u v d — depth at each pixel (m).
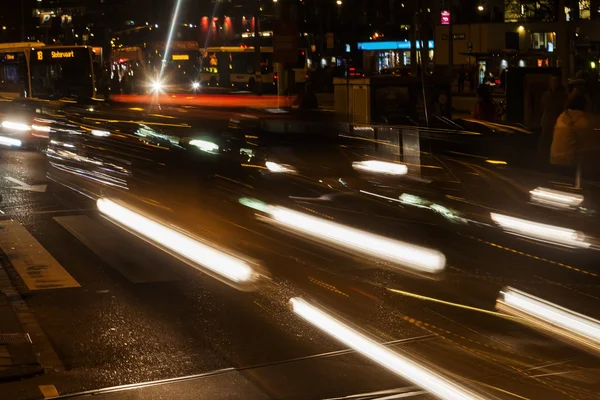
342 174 17.98
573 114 13.61
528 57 53.66
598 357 6.41
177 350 6.86
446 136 18.66
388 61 61.75
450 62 52.16
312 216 13.40
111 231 12.49
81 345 7.04
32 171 20.73
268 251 10.69
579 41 52.78
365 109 20.05
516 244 11.09
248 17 63.66
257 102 37.19
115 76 50.00
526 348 6.64
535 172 16.17
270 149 18.94
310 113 22.25
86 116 27.34
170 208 14.41
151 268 9.93
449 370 6.18
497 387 5.80
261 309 8.05
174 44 57.38
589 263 9.89
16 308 8.20
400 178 17.52
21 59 36.50
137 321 7.74
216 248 10.99
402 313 7.76
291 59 26.41
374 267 9.72
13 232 12.49
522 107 22.78
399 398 5.63
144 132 19.94
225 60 56.72
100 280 9.36
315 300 8.32
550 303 8.03
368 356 6.57
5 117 28.34
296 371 6.28
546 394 5.64
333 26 72.50
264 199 15.12
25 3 71.88
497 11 64.75
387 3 71.44
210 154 14.80
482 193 15.12
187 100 38.72
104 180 17.75
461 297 8.35
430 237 11.60
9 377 6.16
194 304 8.30
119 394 5.86
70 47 36.75
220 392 5.88
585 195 13.48
